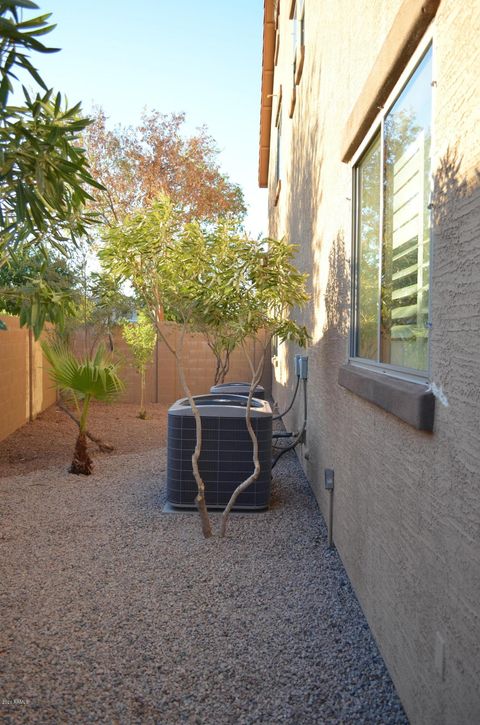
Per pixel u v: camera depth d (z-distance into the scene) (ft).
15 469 26.76
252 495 20.22
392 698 9.68
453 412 7.15
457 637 6.88
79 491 22.91
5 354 33.19
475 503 6.44
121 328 52.06
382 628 10.61
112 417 43.91
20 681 10.00
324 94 20.15
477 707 6.27
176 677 10.25
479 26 6.57
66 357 25.99
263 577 14.66
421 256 9.46
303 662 10.78
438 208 7.89
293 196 32.40
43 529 18.21
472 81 6.77
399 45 9.41
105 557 15.89
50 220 9.84
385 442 10.53
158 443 33.78
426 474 8.15
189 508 20.39
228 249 16.89
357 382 12.39
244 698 9.68
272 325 18.54
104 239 16.78
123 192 77.05
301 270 27.09
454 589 7.02
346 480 14.61
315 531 18.20
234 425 20.18
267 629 12.02
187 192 78.59
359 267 14.51
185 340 53.26
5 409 33.37
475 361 6.50
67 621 12.21
